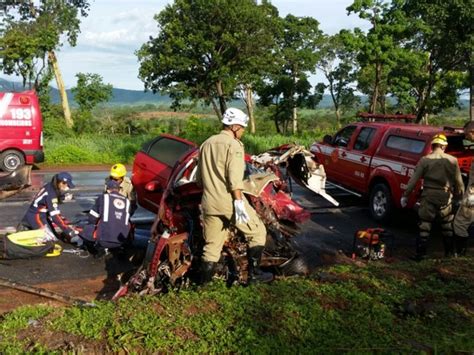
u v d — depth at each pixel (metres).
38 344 3.93
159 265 5.57
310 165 6.97
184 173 6.35
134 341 3.94
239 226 5.32
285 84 53.75
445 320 4.50
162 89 41.06
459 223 7.37
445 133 9.66
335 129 47.16
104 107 55.38
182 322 4.23
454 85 36.25
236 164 4.98
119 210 7.55
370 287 5.23
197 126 26.66
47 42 36.06
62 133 30.02
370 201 10.84
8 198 11.85
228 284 5.50
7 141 16.62
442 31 30.05
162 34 40.00
